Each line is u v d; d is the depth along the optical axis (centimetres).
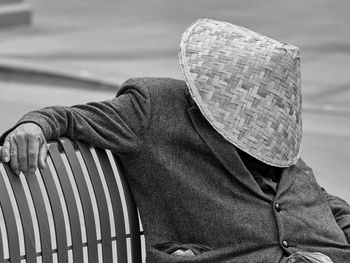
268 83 534
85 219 512
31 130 479
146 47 2069
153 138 522
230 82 528
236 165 522
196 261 499
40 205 493
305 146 1264
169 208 522
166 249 518
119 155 524
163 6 2655
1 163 489
